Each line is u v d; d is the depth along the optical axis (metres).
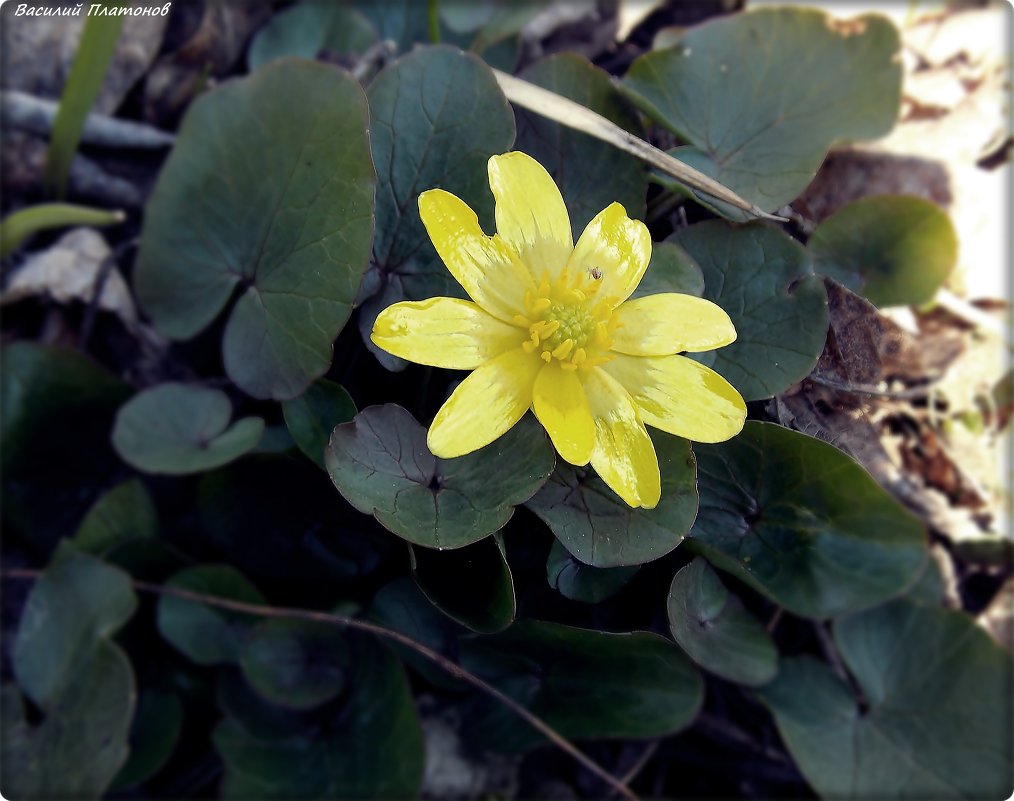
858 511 0.09
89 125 0.13
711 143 0.10
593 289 0.08
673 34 0.13
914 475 0.13
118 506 0.11
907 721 0.11
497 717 0.11
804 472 0.09
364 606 0.10
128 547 0.11
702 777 0.12
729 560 0.08
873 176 0.14
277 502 0.10
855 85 0.11
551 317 0.08
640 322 0.08
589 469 0.08
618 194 0.09
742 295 0.09
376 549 0.09
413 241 0.09
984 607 0.13
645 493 0.07
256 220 0.10
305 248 0.09
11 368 0.11
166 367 0.13
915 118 0.14
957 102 0.14
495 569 0.08
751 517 0.09
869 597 0.10
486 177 0.09
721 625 0.10
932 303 0.14
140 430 0.11
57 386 0.12
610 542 0.08
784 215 0.10
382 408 0.08
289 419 0.09
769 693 0.11
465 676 0.09
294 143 0.09
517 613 0.08
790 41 0.11
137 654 0.11
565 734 0.10
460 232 0.08
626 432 0.08
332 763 0.10
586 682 0.10
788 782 0.12
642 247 0.08
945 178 0.14
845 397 0.10
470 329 0.08
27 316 0.13
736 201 0.09
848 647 0.11
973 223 0.14
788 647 0.12
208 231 0.10
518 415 0.07
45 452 0.12
